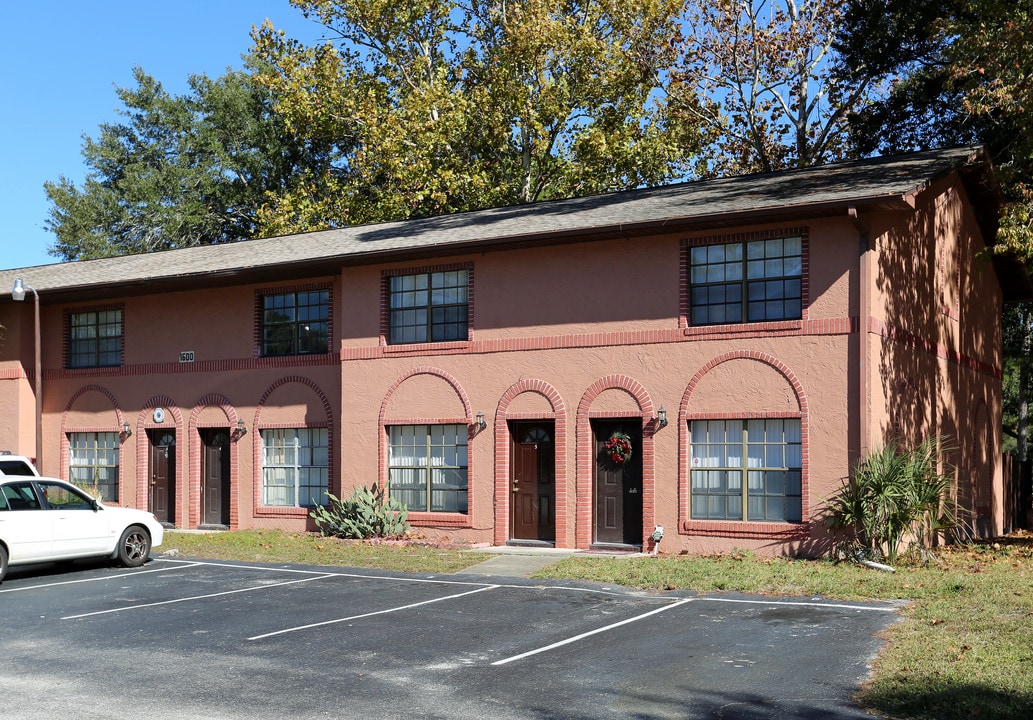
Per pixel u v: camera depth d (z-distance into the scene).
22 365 27.69
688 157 37.22
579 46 33.72
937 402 21.19
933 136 33.47
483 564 18.08
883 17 34.12
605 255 19.83
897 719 8.73
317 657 11.23
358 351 22.53
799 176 20.80
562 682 10.07
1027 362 34.84
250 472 24.69
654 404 19.12
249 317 25.03
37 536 17.17
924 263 20.66
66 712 9.13
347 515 22.02
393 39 37.00
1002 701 8.96
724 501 18.58
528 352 20.50
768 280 18.42
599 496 19.88
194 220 48.19
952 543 21.39
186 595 15.45
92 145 52.25
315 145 48.88
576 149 35.66
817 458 17.62
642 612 13.59
